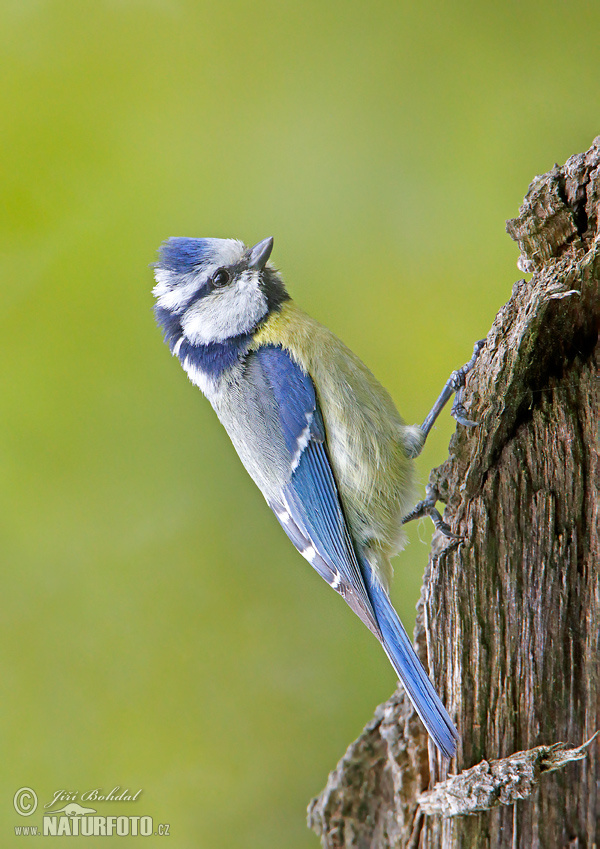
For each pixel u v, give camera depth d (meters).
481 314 2.75
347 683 2.75
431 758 2.69
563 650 2.68
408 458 2.71
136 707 2.75
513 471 2.68
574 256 2.68
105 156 2.77
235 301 2.72
